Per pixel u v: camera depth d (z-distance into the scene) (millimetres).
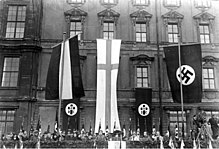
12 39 30422
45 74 29906
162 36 31812
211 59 31219
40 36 30984
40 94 29234
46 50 30594
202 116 25047
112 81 27344
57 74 25234
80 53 30688
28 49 29859
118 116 28516
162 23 32281
